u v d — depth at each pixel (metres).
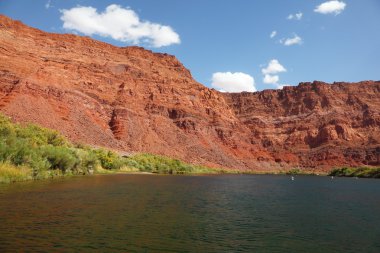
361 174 127.38
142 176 74.12
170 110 164.12
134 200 31.12
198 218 24.11
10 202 26.06
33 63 128.00
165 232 19.42
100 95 142.00
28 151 46.50
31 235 17.19
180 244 17.22
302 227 22.53
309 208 31.55
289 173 161.62
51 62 138.25
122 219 22.12
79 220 21.00
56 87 120.12
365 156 179.75
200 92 196.38
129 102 149.00
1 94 103.06
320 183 77.44
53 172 53.44
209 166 142.25
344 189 58.06
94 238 17.28
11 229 18.11
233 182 70.06
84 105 128.50
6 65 115.19
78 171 64.25
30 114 100.38
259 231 20.95
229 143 174.50
